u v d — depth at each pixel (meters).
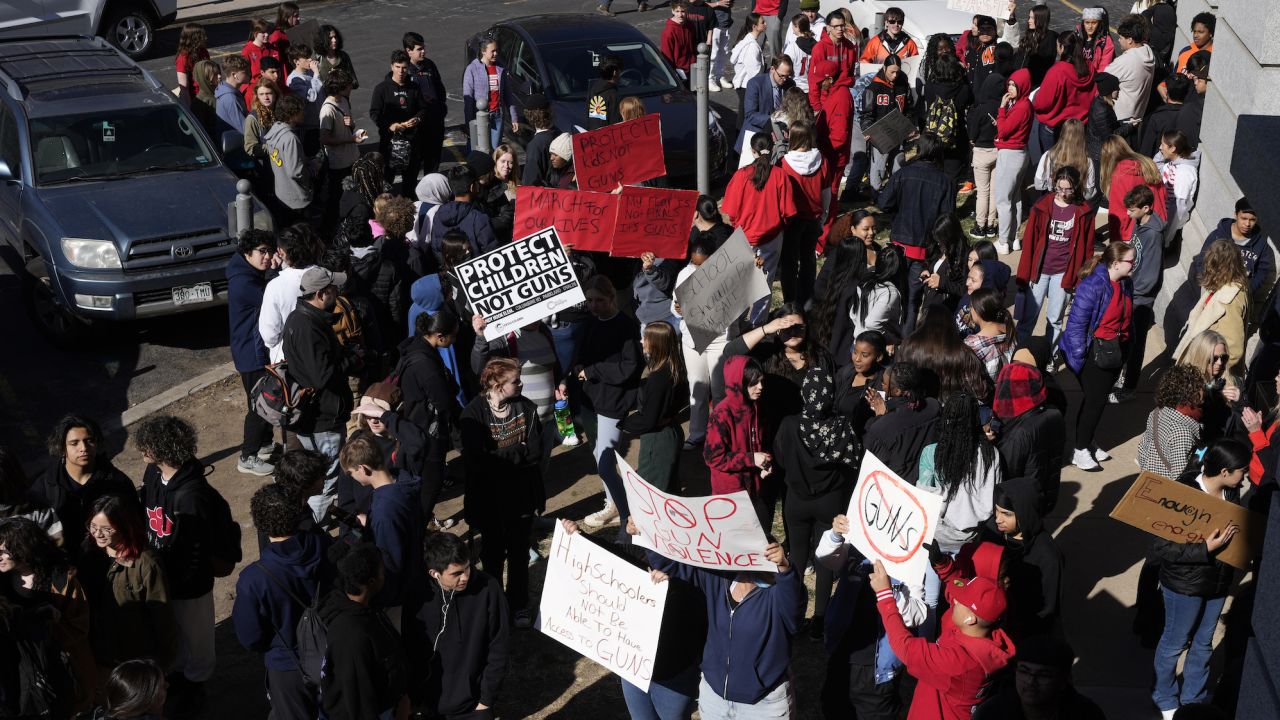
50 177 11.15
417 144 13.44
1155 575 6.23
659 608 5.14
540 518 8.18
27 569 5.50
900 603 5.37
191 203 10.98
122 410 10.12
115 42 20.06
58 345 11.18
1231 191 9.51
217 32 22.50
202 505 6.00
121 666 4.85
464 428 6.57
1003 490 5.35
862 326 8.12
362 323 8.17
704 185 12.73
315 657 5.24
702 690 5.27
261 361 8.60
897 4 16.02
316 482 5.90
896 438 6.27
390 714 5.35
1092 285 7.94
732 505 4.83
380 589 5.21
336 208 12.91
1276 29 8.67
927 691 5.00
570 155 10.61
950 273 9.02
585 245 9.27
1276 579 3.31
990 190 12.52
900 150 13.78
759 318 8.70
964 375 6.88
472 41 15.98
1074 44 12.80
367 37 21.69
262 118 12.58
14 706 5.27
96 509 5.52
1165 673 5.98
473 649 5.40
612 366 7.39
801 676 6.62
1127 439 8.93
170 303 10.60
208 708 6.56
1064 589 7.27
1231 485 5.62
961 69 12.27
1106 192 11.19
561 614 5.45
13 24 18.52
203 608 6.18
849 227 8.40
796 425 6.34
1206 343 7.30
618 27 15.24
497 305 7.73
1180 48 13.82
